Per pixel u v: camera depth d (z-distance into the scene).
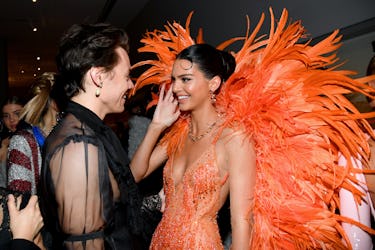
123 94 1.36
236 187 1.53
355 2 2.46
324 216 1.58
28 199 1.24
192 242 1.57
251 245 1.53
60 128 1.26
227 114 1.67
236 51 4.07
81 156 1.18
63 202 1.16
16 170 2.01
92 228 1.18
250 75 1.79
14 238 1.10
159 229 1.70
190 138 1.74
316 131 1.67
